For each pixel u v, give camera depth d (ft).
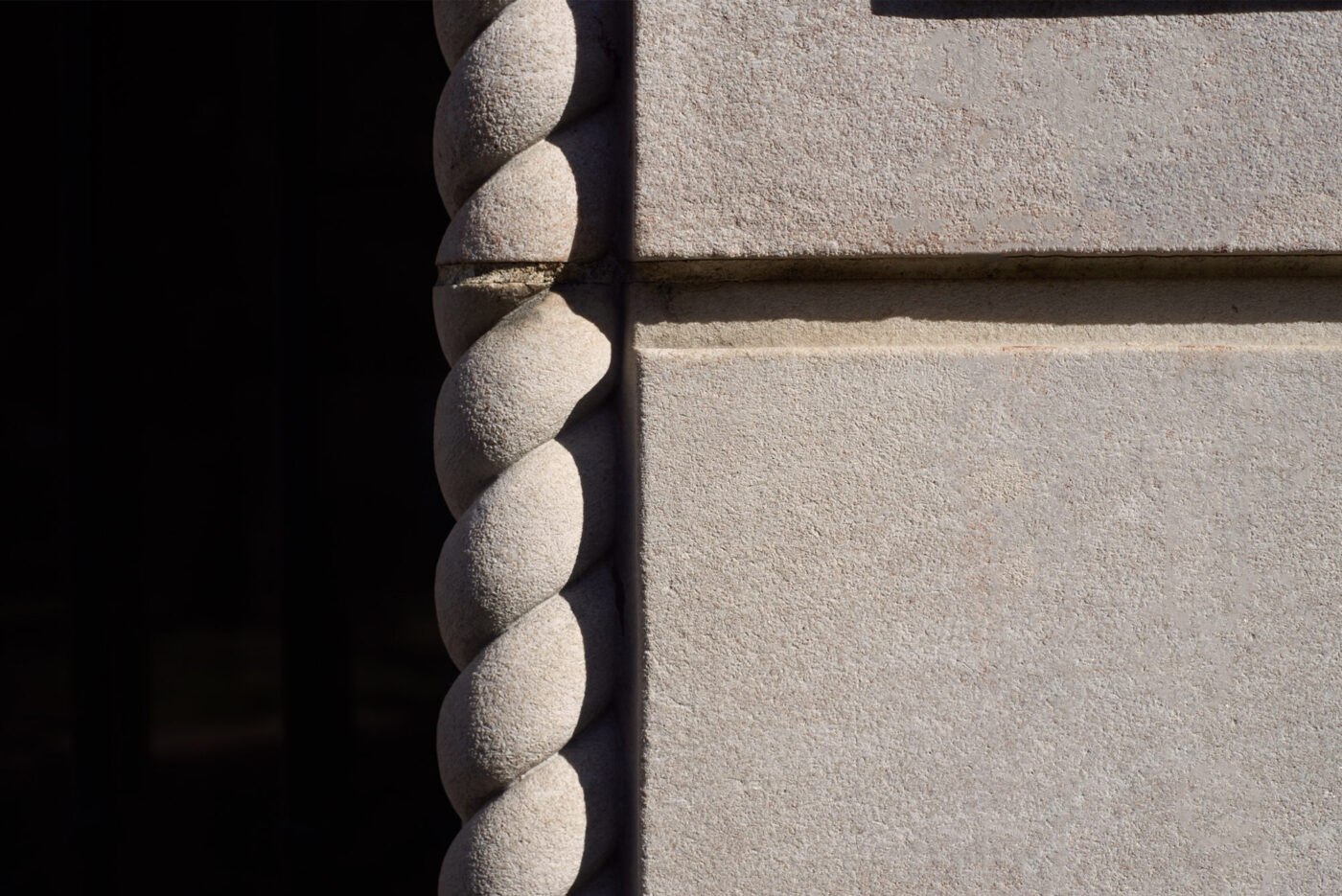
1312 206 6.33
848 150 6.31
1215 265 6.38
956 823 6.35
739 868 6.33
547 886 6.37
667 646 6.32
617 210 6.42
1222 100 6.33
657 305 6.38
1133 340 6.40
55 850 9.85
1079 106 6.32
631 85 6.33
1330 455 6.36
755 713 6.33
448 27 6.42
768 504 6.33
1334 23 6.34
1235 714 6.36
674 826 6.32
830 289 6.39
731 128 6.31
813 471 6.33
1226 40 6.33
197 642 10.96
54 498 11.80
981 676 6.35
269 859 9.34
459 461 6.38
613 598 6.45
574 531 6.38
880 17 6.31
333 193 10.45
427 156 10.55
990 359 6.34
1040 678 6.35
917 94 6.32
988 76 6.32
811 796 6.34
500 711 6.35
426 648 10.57
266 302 10.87
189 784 10.12
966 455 6.34
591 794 6.41
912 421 6.34
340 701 8.71
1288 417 6.35
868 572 6.34
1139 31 6.33
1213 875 6.36
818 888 6.34
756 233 6.31
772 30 6.31
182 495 10.93
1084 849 6.35
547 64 6.34
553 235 6.36
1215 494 6.35
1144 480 6.35
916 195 6.32
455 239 6.38
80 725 8.50
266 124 10.67
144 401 10.72
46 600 11.74
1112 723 6.35
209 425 10.92
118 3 9.38
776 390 6.33
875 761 6.34
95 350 8.54
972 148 6.32
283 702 8.45
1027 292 6.40
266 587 11.07
